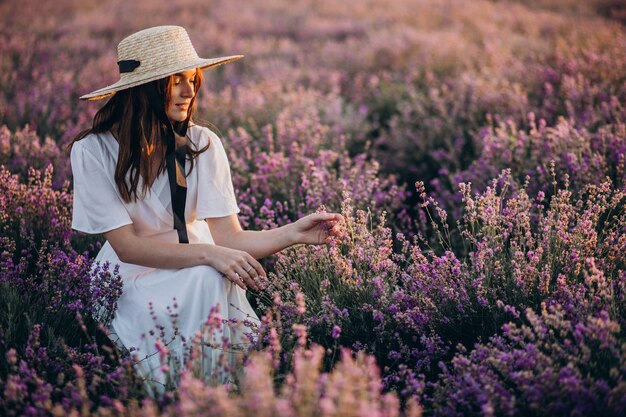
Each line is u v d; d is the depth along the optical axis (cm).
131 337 246
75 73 772
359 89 714
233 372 209
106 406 209
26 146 438
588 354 201
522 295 249
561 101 530
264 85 692
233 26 1191
